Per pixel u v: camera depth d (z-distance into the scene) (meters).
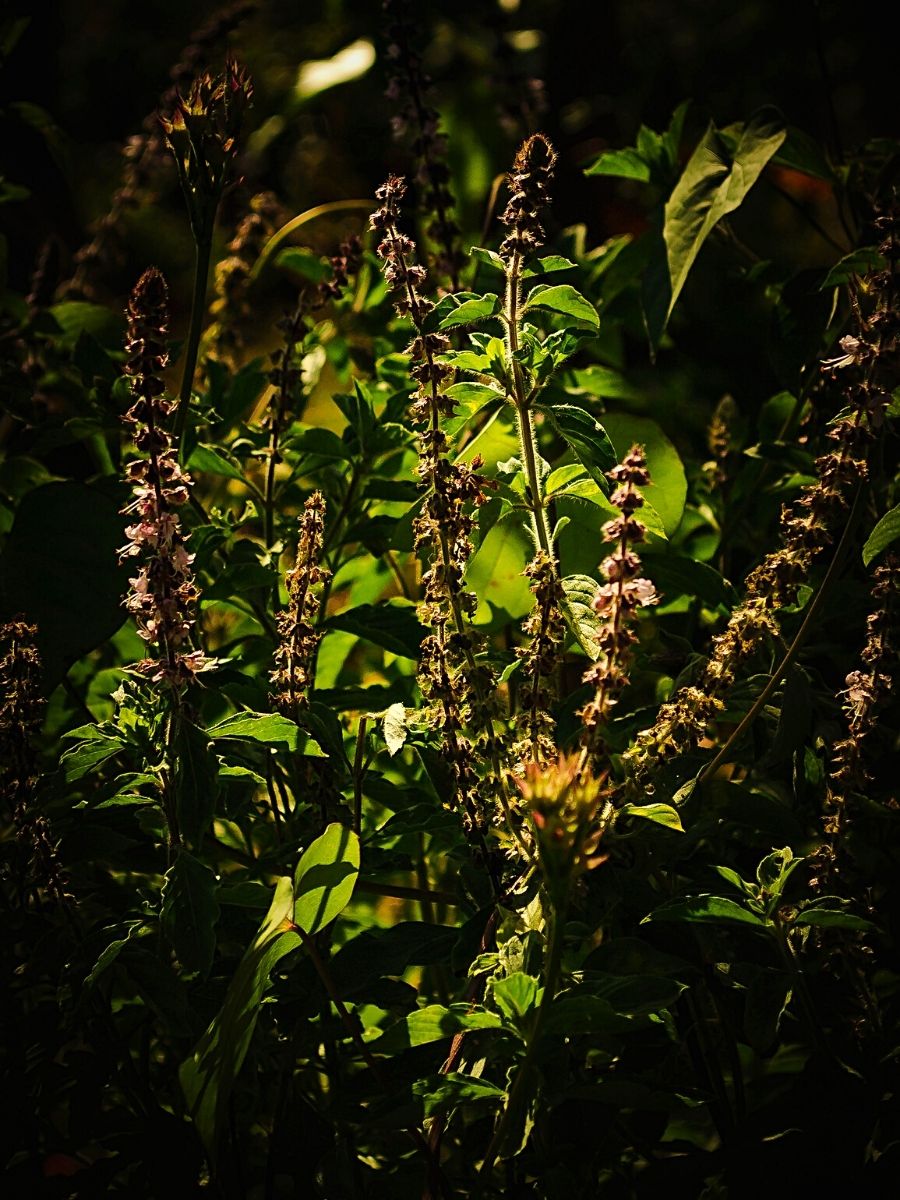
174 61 4.16
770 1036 1.33
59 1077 1.38
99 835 1.38
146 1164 1.38
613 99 3.04
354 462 1.54
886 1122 1.36
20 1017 1.39
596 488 1.35
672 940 1.39
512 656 1.43
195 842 1.32
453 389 1.35
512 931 1.33
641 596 1.29
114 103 4.16
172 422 1.47
